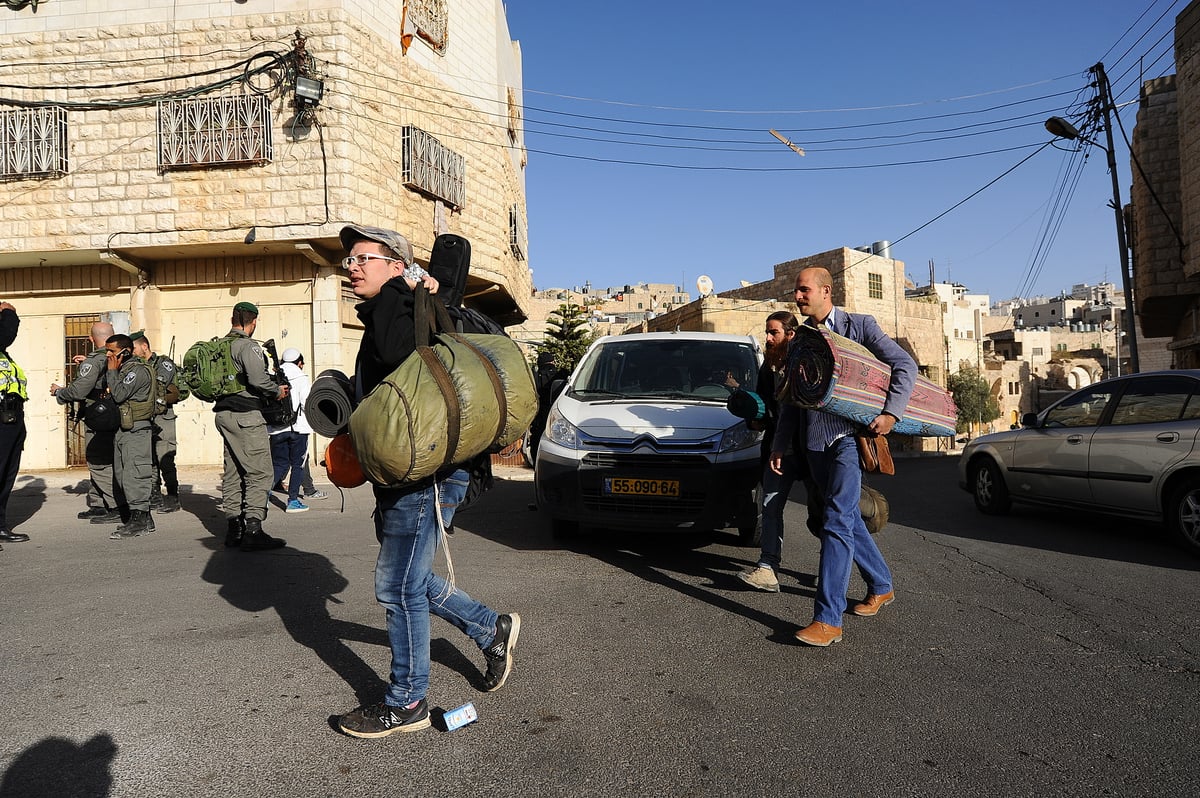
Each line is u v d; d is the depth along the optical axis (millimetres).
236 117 13430
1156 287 19188
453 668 3445
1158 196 19172
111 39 13664
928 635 3939
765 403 4945
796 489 10227
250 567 5383
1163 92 19203
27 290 14688
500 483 11125
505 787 2410
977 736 2779
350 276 2840
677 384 6551
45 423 14672
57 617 4180
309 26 13562
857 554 4285
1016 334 75438
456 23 17234
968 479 8586
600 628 4008
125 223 13609
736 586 4887
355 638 3830
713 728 2838
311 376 14211
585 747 2682
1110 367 64188
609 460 5488
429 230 15930
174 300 14625
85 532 7000
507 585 4871
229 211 13539
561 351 32406
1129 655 3645
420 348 2645
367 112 14023
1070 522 7738
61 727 2818
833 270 39469
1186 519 6012
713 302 30281
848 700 3104
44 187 13680
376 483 2588
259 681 3270
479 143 18109
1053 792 2396
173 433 8359
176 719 2891
